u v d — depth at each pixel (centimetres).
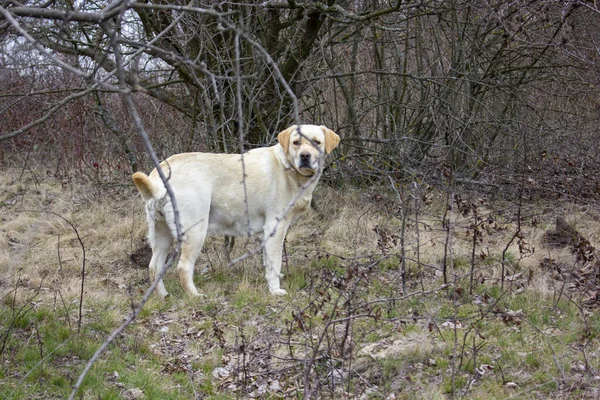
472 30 1011
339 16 868
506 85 965
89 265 669
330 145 596
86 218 826
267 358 456
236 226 599
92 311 543
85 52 779
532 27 926
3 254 678
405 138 918
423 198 668
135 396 409
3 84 996
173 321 530
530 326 482
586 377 401
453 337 464
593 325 477
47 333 480
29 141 1074
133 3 242
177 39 704
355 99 1114
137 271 656
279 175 585
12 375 422
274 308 548
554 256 649
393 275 616
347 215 815
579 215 791
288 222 591
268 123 875
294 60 833
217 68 777
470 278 570
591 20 874
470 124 982
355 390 400
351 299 458
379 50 1039
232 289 604
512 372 421
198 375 445
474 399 388
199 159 581
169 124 1002
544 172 920
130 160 924
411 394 401
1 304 531
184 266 575
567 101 1092
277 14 827
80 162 1014
